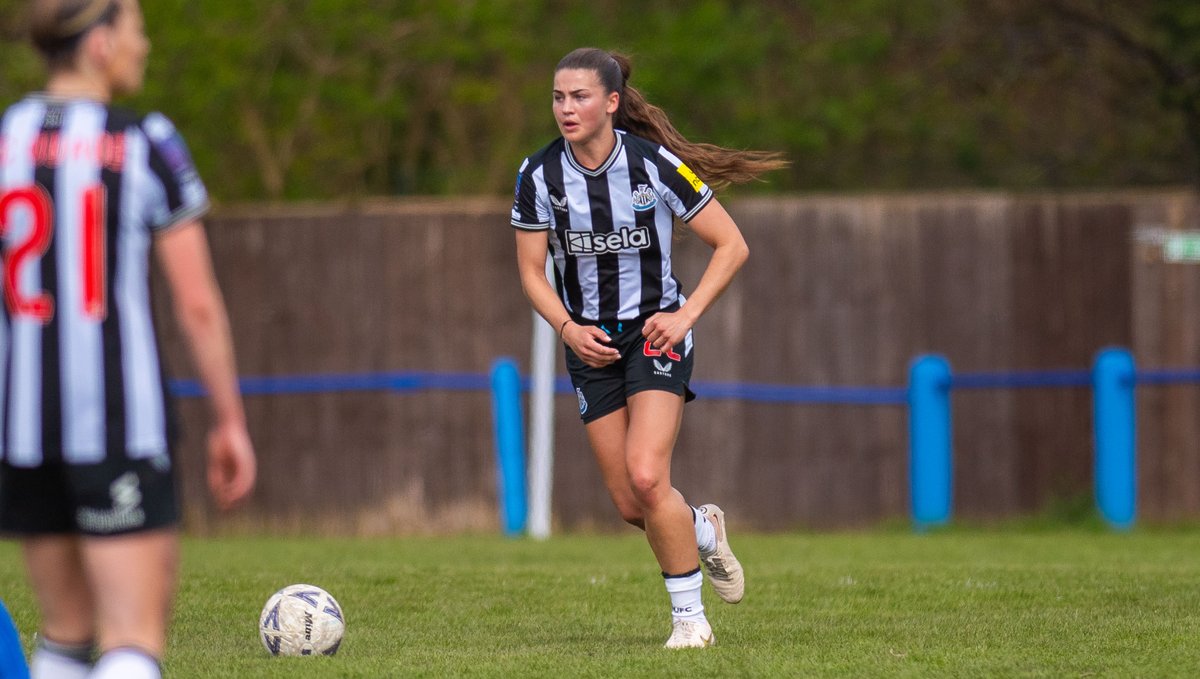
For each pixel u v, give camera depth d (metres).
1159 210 41.94
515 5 58.81
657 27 60.75
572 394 42.75
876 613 20.42
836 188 68.62
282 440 43.50
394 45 57.84
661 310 17.09
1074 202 42.16
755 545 35.75
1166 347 42.03
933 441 41.25
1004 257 42.16
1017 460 42.19
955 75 63.59
